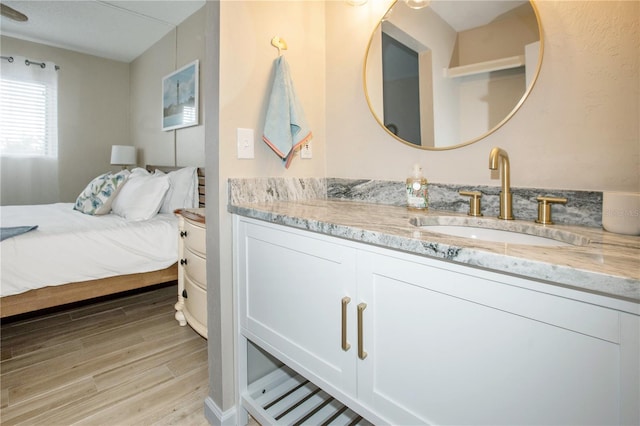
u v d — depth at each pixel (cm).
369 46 144
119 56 432
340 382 91
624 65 86
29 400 144
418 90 129
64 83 412
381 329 81
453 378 69
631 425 49
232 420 133
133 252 214
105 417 135
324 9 161
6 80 377
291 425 124
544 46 99
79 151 427
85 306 245
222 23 123
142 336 202
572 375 54
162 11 312
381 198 141
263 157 138
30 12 315
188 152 326
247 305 124
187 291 200
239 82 129
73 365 171
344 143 156
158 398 147
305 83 154
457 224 108
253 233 119
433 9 124
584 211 92
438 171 125
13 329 208
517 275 59
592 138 92
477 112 114
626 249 64
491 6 110
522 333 59
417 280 73
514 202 105
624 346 49
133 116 450
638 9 84
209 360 136
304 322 101
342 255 89
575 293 53
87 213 261
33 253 182
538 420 58
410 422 77
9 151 384
